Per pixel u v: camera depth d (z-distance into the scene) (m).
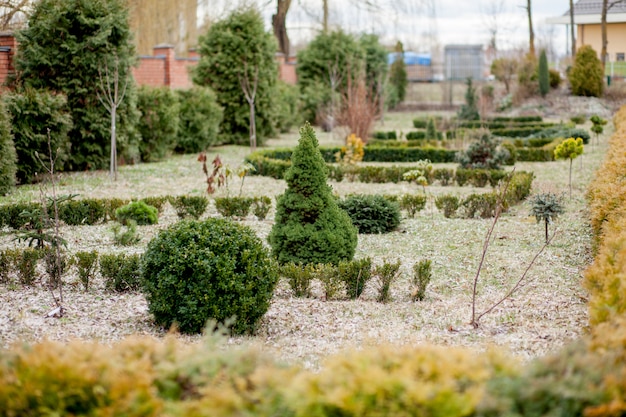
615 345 3.21
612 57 41.19
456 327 6.01
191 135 19.86
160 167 16.72
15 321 6.01
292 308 6.73
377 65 34.06
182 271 5.86
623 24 40.56
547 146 18.48
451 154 18.84
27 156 13.78
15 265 7.37
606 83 35.22
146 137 17.64
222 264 5.87
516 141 20.14
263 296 6.01
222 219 6.33
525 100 33.00
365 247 9.39
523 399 2.77
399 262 7.08
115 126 15.86
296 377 2.97
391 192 13.55
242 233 6.15
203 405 2.89
